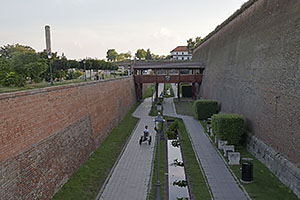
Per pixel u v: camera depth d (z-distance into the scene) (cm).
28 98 902
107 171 1298
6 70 1692
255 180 1086
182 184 1171
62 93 1193
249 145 1447
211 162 1323
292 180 987
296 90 1027
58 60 2409
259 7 1603
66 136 1188
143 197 1028
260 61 1435
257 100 1426
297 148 997
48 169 987
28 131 883
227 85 2138
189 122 2327
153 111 3006
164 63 3747
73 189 1075
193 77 3581
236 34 2073
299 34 1041
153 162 1418
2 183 727
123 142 1814
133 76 3631
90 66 3169
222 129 1481
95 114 1683
